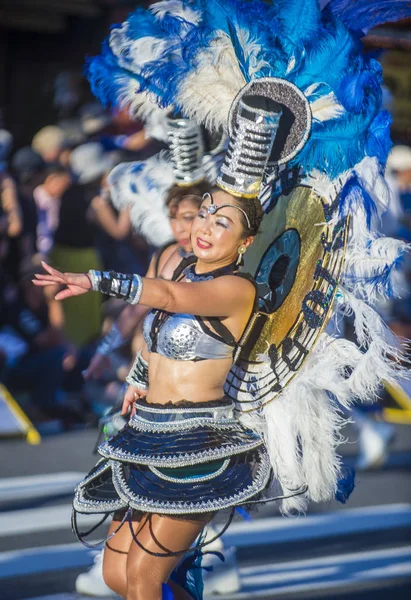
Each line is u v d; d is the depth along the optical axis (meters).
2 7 21.48
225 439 5.76
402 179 17.30
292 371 6.36
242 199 5.82
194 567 6.43
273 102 5.74
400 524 10.05
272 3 6.31
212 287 5.70
